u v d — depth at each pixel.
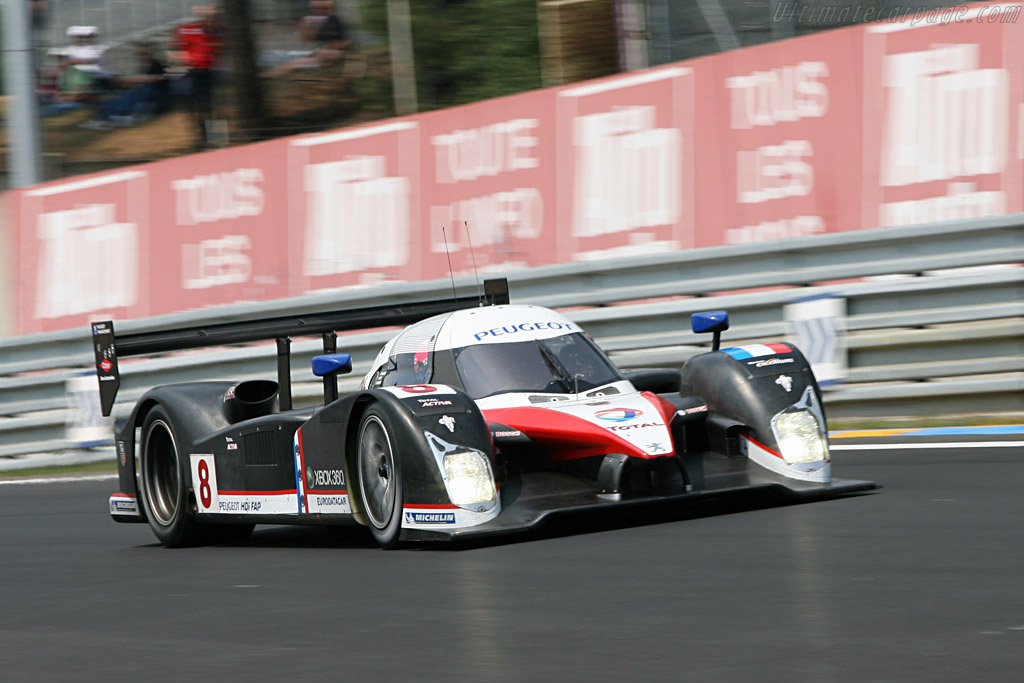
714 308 35.41
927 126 34.72
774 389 22.55
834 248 34.34
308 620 16.06
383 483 21.22
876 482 24.56
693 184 37.38
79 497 34.81
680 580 16.45
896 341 33.50
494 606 15.84
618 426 20.78
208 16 61.72
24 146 45.22
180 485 25.70
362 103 59.75
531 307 24.12
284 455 23.31
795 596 15.04
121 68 61.72
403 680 12.67
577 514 19.62
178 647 15.13
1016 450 27.58
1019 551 16.88
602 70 51.09
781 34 45.59
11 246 44.31
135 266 43.44
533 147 39.28
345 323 26.67
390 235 40.81
